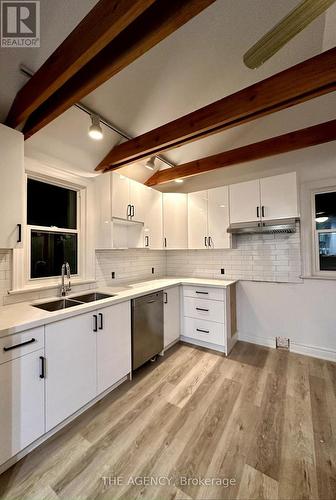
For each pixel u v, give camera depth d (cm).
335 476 129
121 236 307
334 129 227
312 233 288
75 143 229
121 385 218
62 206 243
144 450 147
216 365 255
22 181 170
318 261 287
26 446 142
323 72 146
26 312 165
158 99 208
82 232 259
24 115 162
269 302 306
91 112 200
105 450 147
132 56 122
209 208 325
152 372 241
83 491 123
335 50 144
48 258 229
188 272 377
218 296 285
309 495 119
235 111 176
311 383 219
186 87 203
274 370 244
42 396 151
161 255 390
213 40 167
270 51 113
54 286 222
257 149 265
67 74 127
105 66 131
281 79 160
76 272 256
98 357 192
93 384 187
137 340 235
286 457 141
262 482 126
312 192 286
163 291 280
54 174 224
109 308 203
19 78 156
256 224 283
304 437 156
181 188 385
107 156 260
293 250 291
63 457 143
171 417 176
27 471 133
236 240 332
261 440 154
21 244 169
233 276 334
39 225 221
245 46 177
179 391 208
